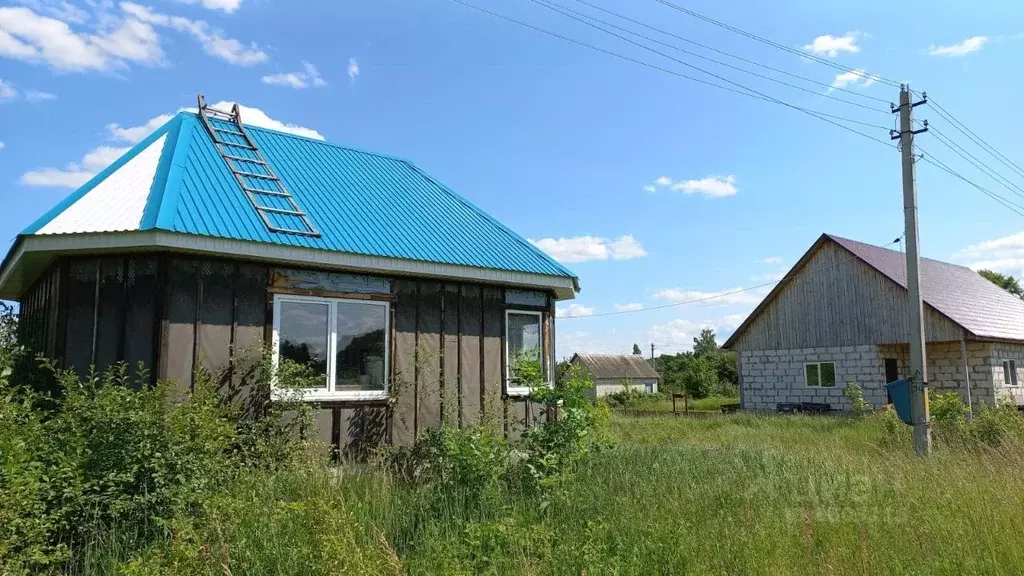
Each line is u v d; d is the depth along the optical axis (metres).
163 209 8.50
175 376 8.48
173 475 6.31
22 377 8.83
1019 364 29.62
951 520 6.82
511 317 12.17
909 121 14.73
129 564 4.94
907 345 28.98
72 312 8.91
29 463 5.49
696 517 7.04
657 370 73.19
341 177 12.43
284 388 9.02
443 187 14.34
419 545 6.21
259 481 7.00
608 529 6.56
